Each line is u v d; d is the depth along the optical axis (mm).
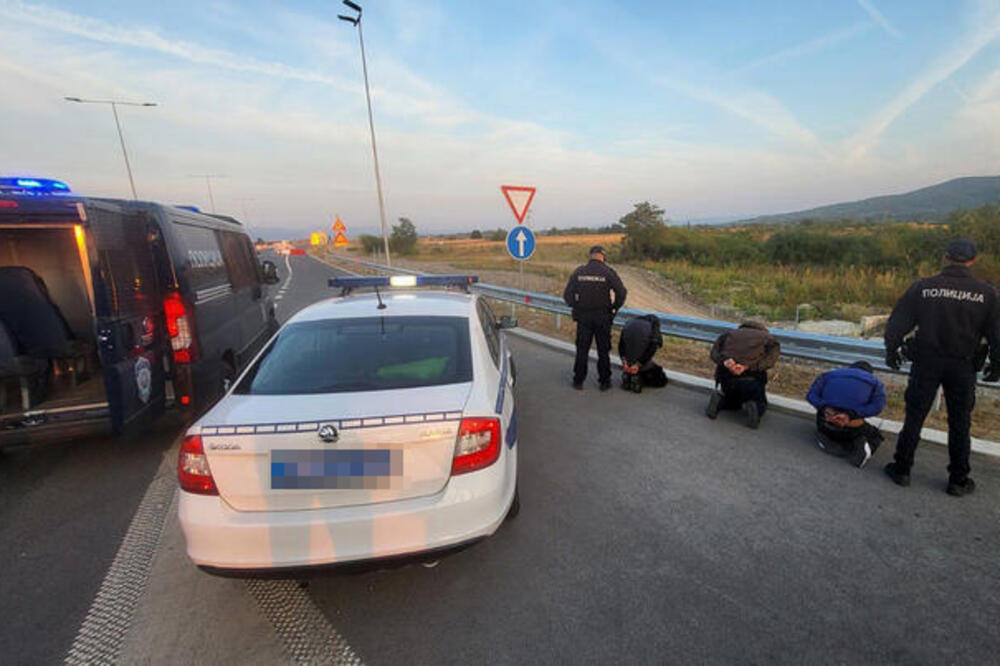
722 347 4574
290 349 2857
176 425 5012
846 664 2002
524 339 8914
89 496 3629
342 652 2143
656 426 4594
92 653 2178
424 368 2688
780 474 3600
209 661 2125
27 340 4230
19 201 3447
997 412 4621
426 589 2518
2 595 2564
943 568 2555
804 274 17188
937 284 3080
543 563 2684
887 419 4477
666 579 2533
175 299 4254
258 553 2115
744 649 2084
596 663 2031
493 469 2320
